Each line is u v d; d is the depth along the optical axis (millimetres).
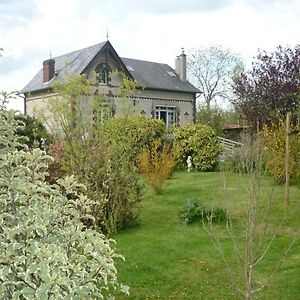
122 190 8156
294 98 18688
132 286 5379
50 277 2369
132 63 31547
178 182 13445
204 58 42062
